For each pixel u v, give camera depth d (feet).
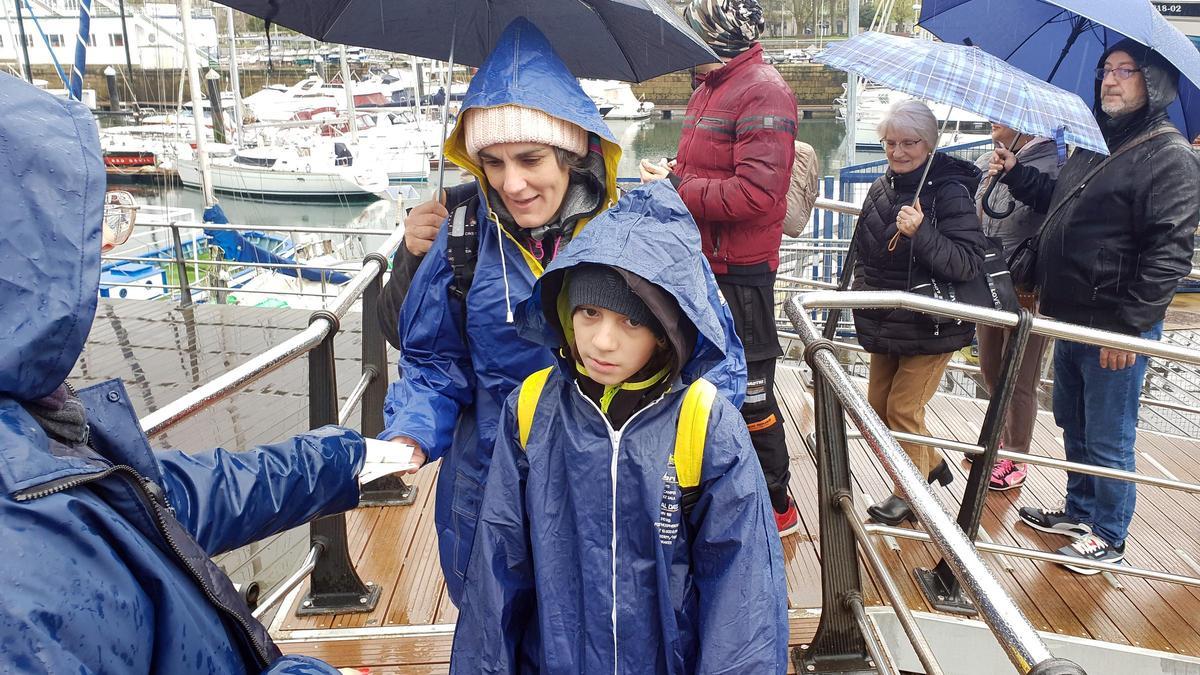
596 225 4.51
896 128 9.68
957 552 4.74
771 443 9.49
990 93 8.49
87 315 2.66
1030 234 11.94
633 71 6.64
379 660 7.97
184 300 27.02
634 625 4.60
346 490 4.75
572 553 4.69
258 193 63.36
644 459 4.51
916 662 8.92
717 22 8.52
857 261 11.11
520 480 4.91
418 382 5.98
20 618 2.32
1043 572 9.93
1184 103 10.59
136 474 2.89
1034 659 3.80
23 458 2.54
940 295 9.66
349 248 43.75
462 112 5.33
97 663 2.49
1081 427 10.43
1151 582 9.79
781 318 22.79
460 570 6.08
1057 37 12.05
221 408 19.21
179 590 2.89
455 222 5.80
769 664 4.43
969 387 19.74
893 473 5.71
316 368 8.09
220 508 4.01
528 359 5.70
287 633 8.36
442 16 6.64
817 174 11.21
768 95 8.34
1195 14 34.30
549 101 5.15
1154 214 8.97
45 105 2.75
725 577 4.48
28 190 2.61
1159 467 13.51
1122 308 9.29
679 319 4.39
